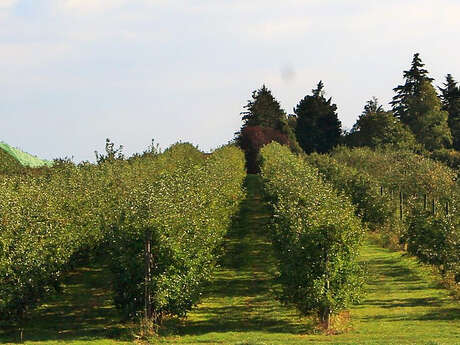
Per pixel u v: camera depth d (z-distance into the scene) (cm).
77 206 3453
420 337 2173
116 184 4056
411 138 9719
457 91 11756
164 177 3762
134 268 2369
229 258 4056
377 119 10719
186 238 2439
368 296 3000
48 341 2255
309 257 2397
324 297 2342
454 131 10894
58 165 4788
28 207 2845
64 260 2780
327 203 2731
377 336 2212
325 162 6681
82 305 2923
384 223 4691
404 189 4788
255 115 14062
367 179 4984
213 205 3503
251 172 10931
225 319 2638
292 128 14300
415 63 11762
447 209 3603
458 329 2312
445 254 2966
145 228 2359
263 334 2322
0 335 2386
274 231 3338
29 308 2580
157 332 2325
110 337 2333
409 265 3684
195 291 2433
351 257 2431
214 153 7562
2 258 2386
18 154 7212
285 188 3834
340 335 2267
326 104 13612
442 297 2938
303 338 2214
